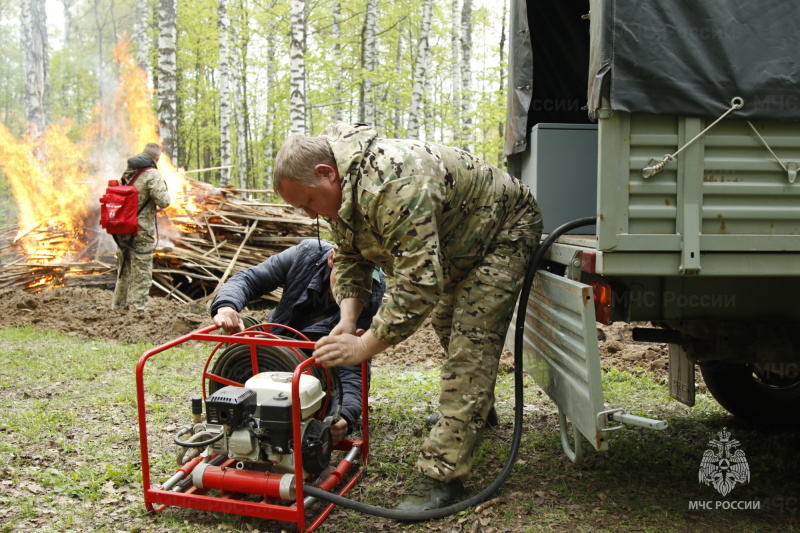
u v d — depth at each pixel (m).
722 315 2.82
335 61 22.38
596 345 2.57
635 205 2.51
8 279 9.80
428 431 4.11
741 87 2.48
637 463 3.58
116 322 7.53
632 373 5.54
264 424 2.69
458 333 2.99
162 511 2.94
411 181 2.49
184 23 26.69
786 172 2.55
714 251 2.54
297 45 14.64
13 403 4.60
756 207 2.55
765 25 2.49
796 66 2.49
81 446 3.74
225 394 2.72
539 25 4.50
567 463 3.57
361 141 2.58
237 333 3.29
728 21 2.47
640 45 2.45
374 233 2.67
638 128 2.51
